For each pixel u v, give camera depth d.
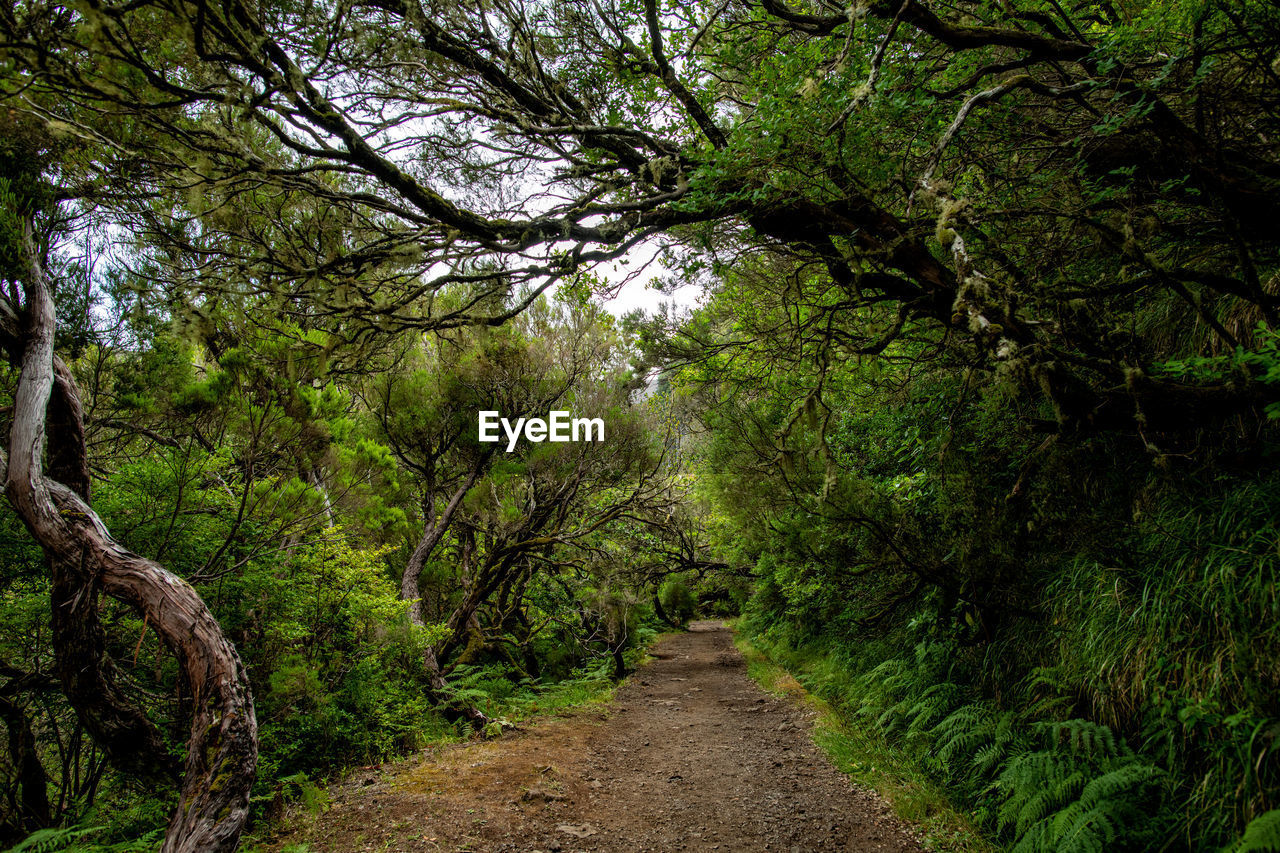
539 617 12.43
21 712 4.69
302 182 3.06
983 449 4.40
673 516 13.64
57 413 3.95
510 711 8.45
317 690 5.66
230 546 5.48
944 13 4.25
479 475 9.48
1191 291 3.70
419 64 3.18
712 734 7.49
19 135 3.43
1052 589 4.33
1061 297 3.24
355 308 3.42
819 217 3.40
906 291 3.68
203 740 3.02
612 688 10.85
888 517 4.78
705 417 7.83
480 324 3.86
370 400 8.97
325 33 2.75
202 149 2.78
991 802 4.12
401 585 9.09
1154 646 3.35
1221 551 3.17
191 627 3.22
